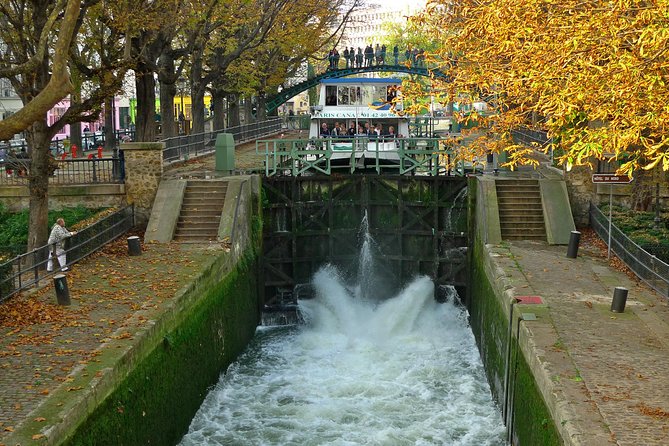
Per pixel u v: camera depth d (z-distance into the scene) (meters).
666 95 12.88
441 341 24.50
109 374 12.40
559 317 16.05
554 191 25.03
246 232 25.12
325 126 33.34
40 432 10.26
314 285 27.94
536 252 22.17
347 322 26.20
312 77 52.06
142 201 25.83
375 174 27.62
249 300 24.58
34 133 20.67
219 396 19.27
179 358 16.45
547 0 14.66
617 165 24.84
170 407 15.70
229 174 27.86
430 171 27.59
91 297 16.92
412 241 27.73
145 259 20.66
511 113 18.09
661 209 25.27
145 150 25.64
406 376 21.05
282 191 27.50
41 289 17.75
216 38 39.16
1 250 23.17
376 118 33.31
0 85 59.84
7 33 20.89
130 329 14.53
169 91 35.34
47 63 20.70
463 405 18.83
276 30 42.47
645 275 18.70
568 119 15.22
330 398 19.36
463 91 19.30
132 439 13.29
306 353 23.19
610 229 21.23
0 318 15.45
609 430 10.90
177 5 27.31
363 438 17.00
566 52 13.62
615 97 13.06
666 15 12.30
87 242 20.64
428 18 20.31
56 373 12.45
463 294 27.38
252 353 23.16
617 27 13.01
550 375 12.91
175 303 16.44
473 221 26.39
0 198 26.12
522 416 14.88
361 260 28.06
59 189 25.86
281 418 18.03
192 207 24.73
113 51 23.22
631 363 13.51
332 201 27.73
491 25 15.88
